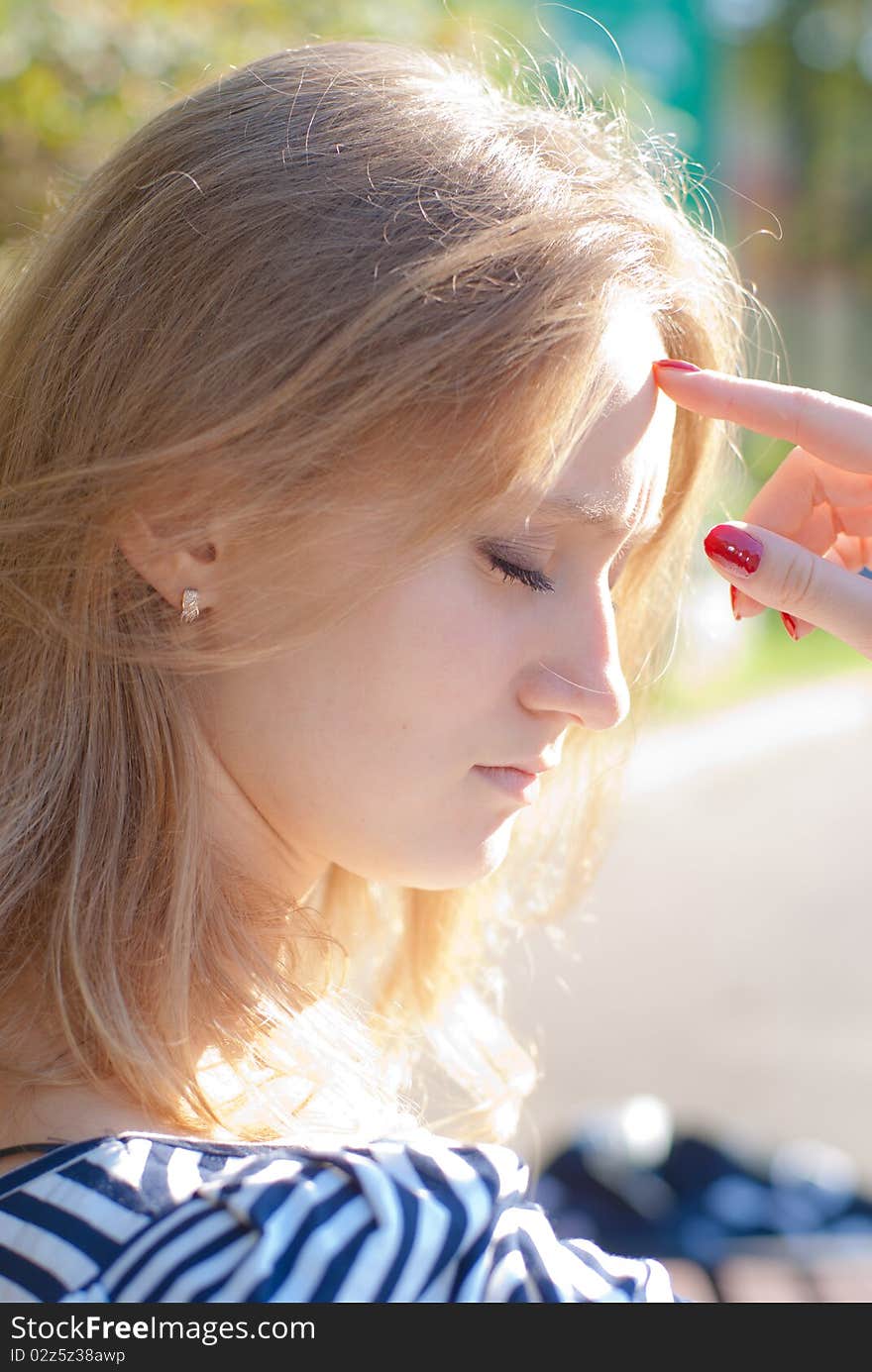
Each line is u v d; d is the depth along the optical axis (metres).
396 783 0.91
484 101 0.95
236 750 0.93
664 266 0.96
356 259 0.89
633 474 0.92
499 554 0.90
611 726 0.92
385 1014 1.17
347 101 0.93
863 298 10.98
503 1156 0.85
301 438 0.89
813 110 11.05
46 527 0.94
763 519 1.10
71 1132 0.88
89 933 0.91
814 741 6.38
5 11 2.14
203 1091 0.91
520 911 1.24
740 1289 1.31
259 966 0.93
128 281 0.93
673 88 5.96
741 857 4.71
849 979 3.49
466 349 0.88
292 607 0.90
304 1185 0.81
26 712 0.95
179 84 2.17
